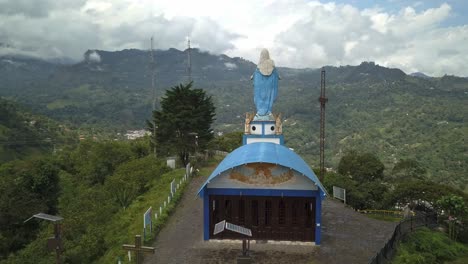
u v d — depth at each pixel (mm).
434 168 128750
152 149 74938
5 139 113938
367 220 33531
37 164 56594
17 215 44719
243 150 29406
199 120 59906
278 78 34750
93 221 37906
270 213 27531
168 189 43188
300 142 198125
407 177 65312
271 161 25984
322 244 27234
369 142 177250
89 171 66438
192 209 36281
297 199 27141
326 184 48750
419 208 45688
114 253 27719
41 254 33750
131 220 35656
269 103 34688
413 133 182250
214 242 27516
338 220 33375
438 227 37594
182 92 60438
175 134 60312
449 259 31703
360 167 60375
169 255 25453
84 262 31125
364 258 24844
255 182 27281
